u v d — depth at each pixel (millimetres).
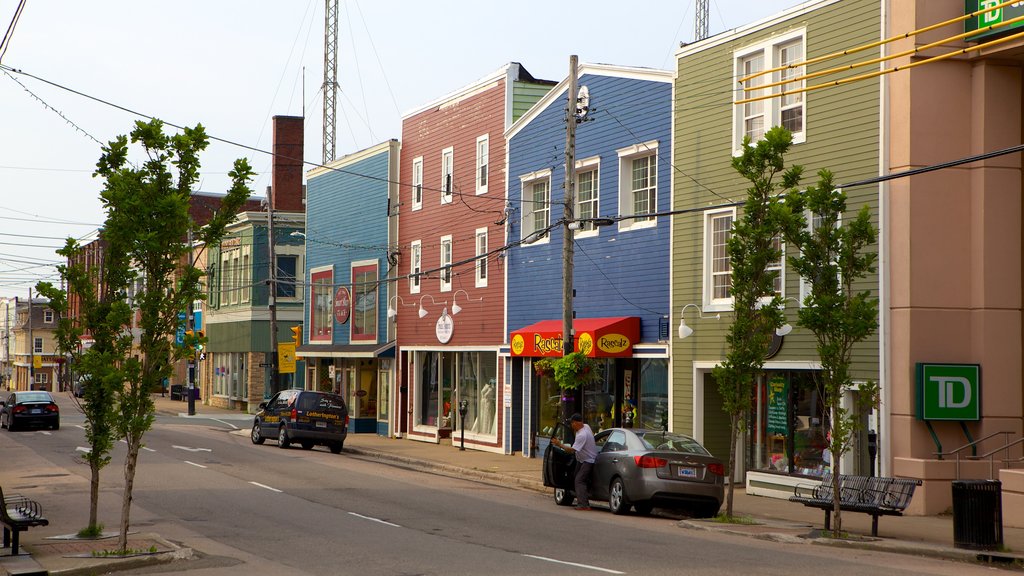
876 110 21469
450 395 37969
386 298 42000
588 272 29859
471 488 24766
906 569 13719
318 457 32625
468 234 36406
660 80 27312
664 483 19250
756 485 23875
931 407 20438
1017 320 20938
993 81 21016
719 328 24875
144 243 14359
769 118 24031
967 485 15484
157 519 18609
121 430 14609
